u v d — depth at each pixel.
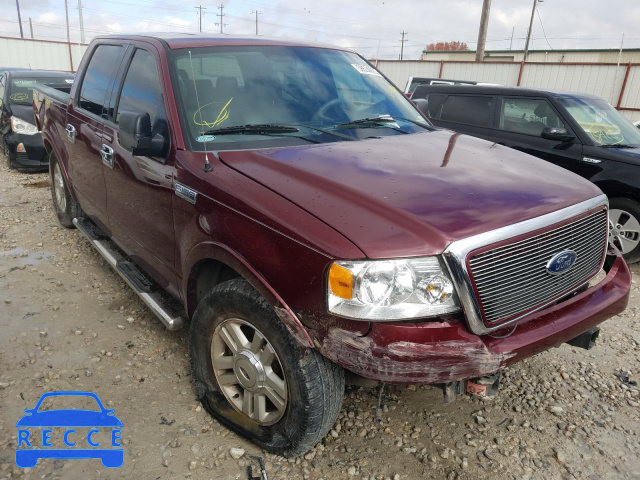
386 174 2.38
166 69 2.99
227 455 2.48
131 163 3.16
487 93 6.76
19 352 3.26
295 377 2.16
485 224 2.03
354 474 2.38
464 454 2.54
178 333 3.54
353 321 1.94
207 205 2.45
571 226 2.32
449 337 1.95
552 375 3.22
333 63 3.59
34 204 6.45
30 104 8.16
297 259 2.03
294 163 2.45
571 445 2.62
